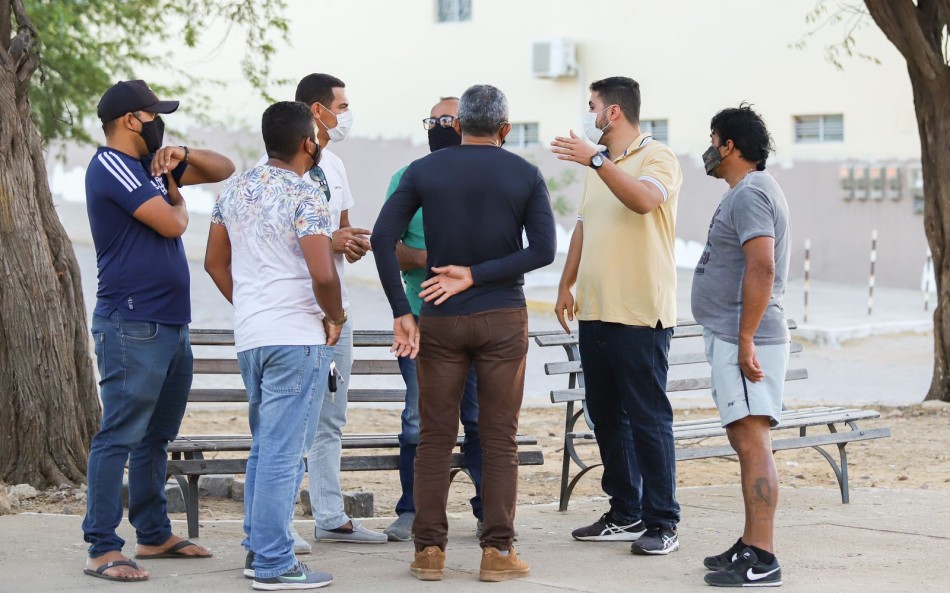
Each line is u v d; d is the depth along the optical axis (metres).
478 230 7.32
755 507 7.35
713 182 33.56
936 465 12.57
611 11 34.94
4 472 10.02
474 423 8.85
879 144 31.09
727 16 33.09
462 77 37.81
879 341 25.41
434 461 7.51
